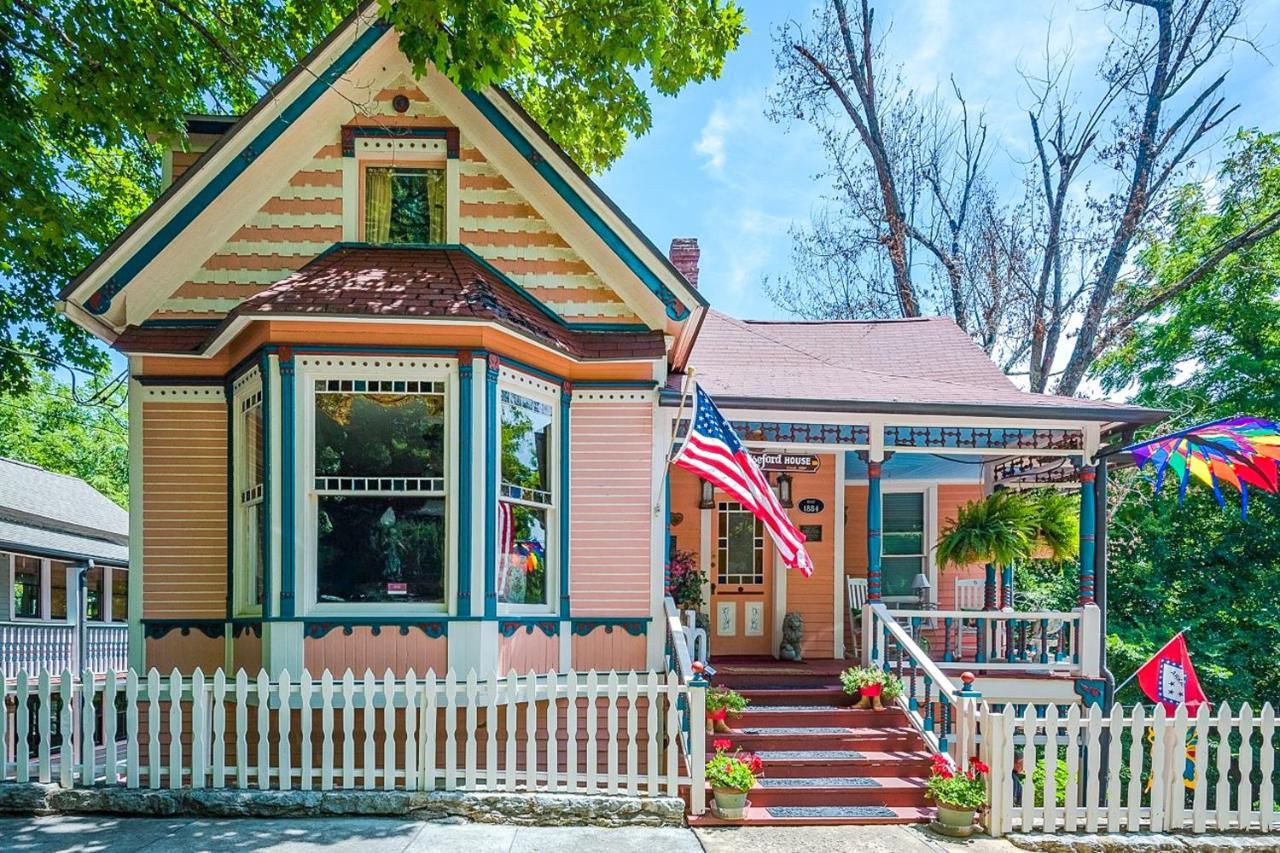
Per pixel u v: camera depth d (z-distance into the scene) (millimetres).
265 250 8781
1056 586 19516
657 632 8844
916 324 14891
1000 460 12852
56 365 14242
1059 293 24656
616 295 9148
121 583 23609
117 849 6055
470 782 7027
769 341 13375
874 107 26688
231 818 6805
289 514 7488
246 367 8133
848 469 13359
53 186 9602
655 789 7078
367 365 7684
